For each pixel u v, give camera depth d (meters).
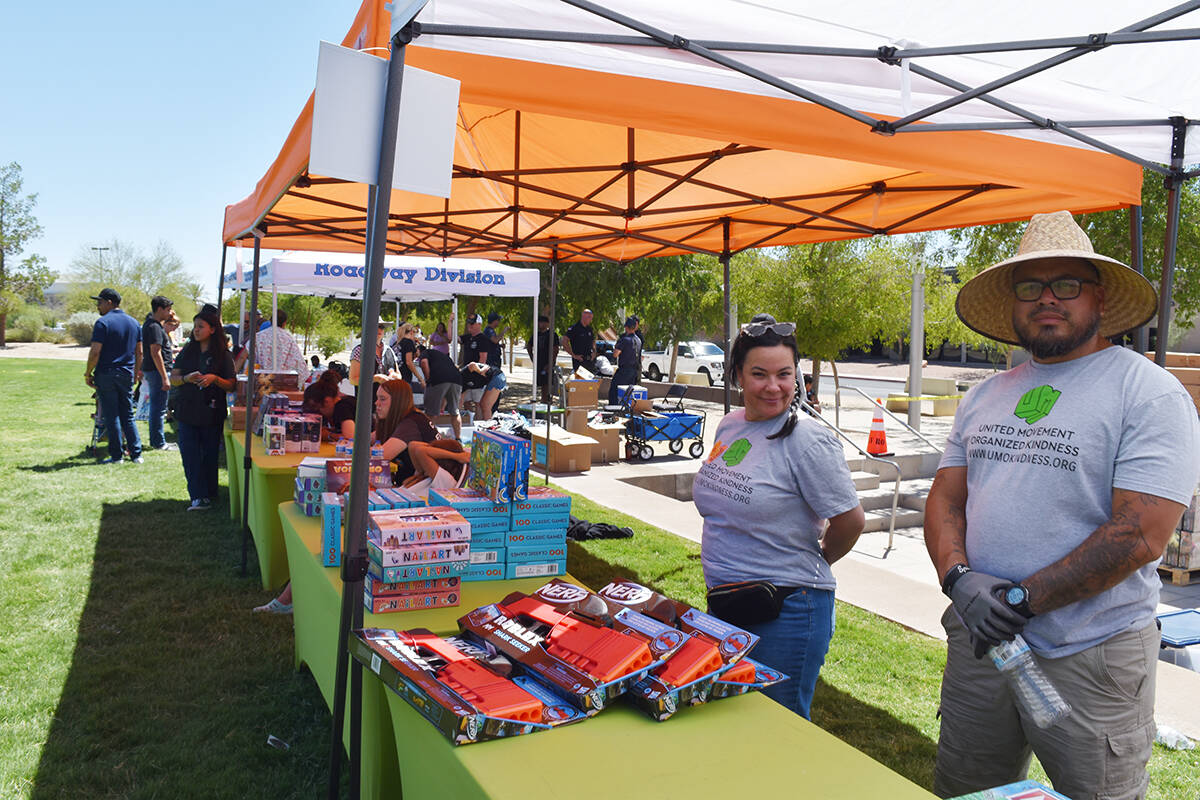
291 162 3.42
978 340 20.97
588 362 14.23
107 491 8.06
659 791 1.58
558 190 5.84
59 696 3.79
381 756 2.35
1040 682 1.79
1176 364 8.28
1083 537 1.87
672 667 1.96
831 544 2.42
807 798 1.57
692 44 2.37
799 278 15.70
